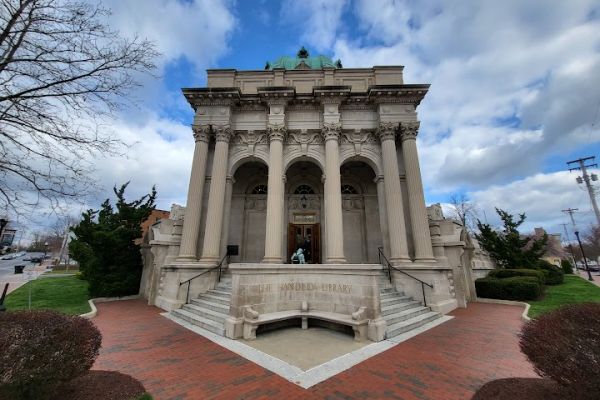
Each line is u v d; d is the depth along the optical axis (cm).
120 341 828
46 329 417
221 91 1855
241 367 629
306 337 868
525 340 436
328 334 902
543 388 458
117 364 644
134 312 1321
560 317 418
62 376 399
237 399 489
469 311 1352
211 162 1883
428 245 1556
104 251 1822
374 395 503
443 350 745
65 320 461
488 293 1734
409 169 1742
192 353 720
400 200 1677
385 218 1783
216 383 550
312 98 1911
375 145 1912
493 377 571
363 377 577
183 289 1377
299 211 2217
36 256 6694
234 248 1836
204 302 1241
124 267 1878
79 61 696
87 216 1808
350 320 868
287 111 1947
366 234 2142
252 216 2191
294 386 538
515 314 1258
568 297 1605
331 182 1708
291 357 694
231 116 1919
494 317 1193
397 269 1442
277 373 597
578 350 363
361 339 830
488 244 2488
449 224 1667
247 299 920
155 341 827
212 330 943
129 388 481
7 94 657
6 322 415
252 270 952
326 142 1819
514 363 646
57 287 2055
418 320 1048
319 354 714
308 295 1043
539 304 1464
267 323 941
